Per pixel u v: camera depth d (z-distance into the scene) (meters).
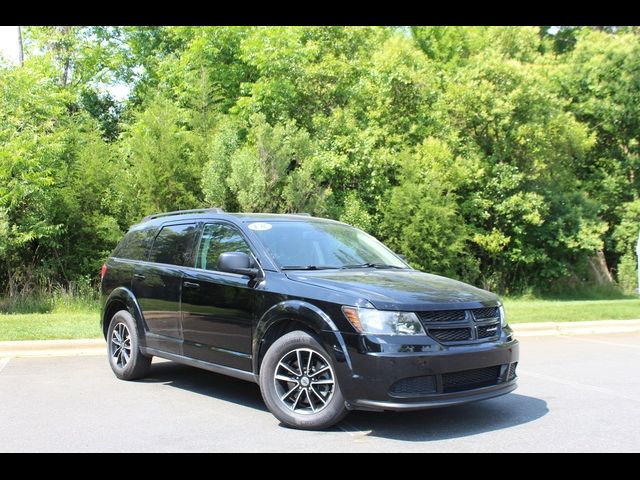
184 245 7.04
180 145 15.53
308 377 5.36
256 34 18.78
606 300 18.38
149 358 7.46
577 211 19.36
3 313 13.83
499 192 18.12
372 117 18.11
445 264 16.97
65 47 23.77
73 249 15.77
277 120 17.89
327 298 5.30
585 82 21.81
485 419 5.82
